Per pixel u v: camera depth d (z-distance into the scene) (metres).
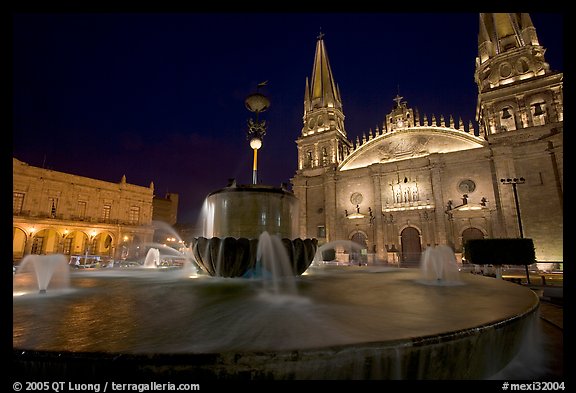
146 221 59.50
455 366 3.38
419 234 43.31
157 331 3.52
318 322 3.91
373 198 48.00
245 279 9.06
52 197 48.06
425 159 44.34
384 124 51.66
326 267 17.61
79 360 2.74
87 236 51.34
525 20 45.62
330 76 65.75
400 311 4.60
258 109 12.82
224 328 3.64
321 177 55.34
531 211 36.75
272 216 10.24
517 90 42.06
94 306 5.05
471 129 43.25
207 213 11.27
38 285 7.78
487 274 23.56
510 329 4.11
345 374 2.89
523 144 38.47
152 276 10.10
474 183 40.66
